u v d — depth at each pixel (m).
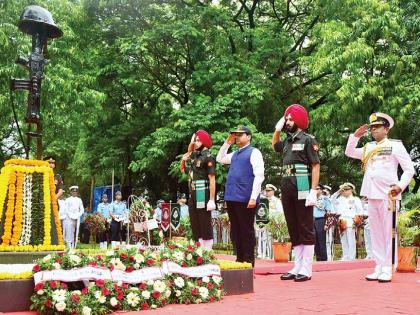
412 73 16.30
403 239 8.73
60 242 7.16
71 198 14.66
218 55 19.56
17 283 4.53
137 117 23.25
